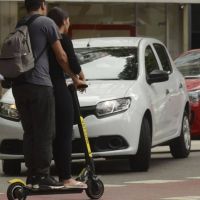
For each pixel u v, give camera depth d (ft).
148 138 68.03
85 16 150.00
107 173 68.85
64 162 49.98
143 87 69.87
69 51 49.88
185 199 52.19
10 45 47.73
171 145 80.94
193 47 155.63
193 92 93.20
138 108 67.05
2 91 109.60
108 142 65.67
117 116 65.77
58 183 49.26
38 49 48.78
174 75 80.43
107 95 66.54
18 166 70.13
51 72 50.14
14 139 67.00
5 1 138.92
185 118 82.38
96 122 65.26
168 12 153.28
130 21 151.84
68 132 50.31
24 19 49.70
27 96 48.80
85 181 51.06
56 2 140.46
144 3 150.82
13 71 47.73
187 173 68.39
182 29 154.51
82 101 65.67
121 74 71.67
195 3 144.56
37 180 48.80
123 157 68.33
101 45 75.82
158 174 67.56
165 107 74.69
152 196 53.93
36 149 48.83
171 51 154.10
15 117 67.10
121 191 56.65
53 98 49.21
